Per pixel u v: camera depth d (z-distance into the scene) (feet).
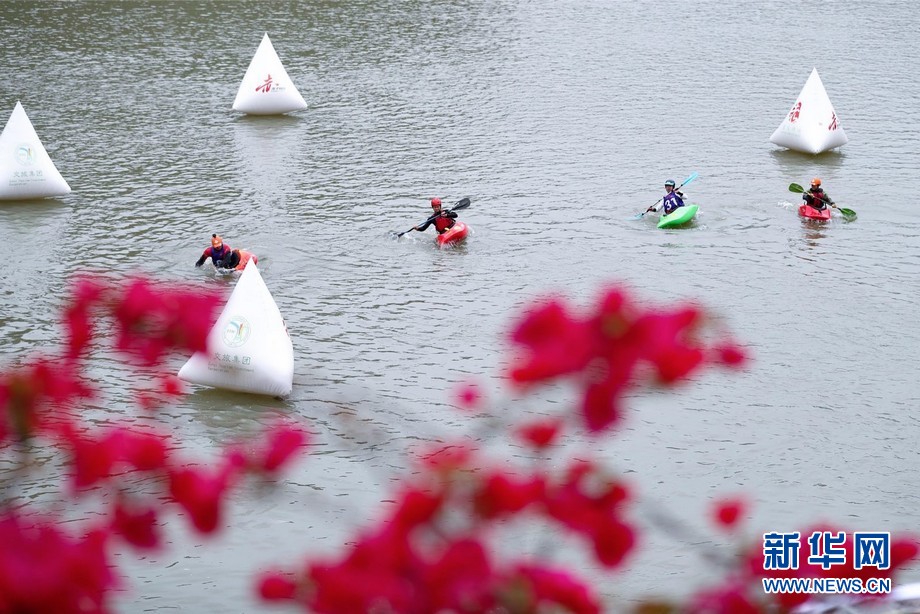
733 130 588.91
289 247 411.34
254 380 287.07
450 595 62.44
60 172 507.71
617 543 66.18
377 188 488.85
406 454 258.37
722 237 423.64
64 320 71.82
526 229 433.48
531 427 74.69
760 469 255.29
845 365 312.09
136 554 219.00
